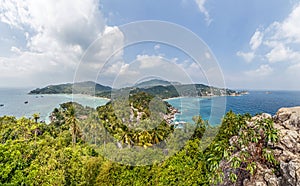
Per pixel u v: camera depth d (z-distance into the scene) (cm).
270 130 490
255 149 515
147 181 700
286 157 472
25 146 1723
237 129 588
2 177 1295
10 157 1424
